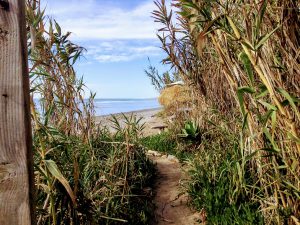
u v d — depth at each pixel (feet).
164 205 10.85
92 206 7.34
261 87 5.67
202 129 15.47
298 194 5.87
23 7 3.31
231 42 6.98
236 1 6.55
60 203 6.44
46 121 5.84
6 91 3.18
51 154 6.36
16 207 3.19
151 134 24.88
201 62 13.67
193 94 15.31
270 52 6.10
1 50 3.17
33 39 4.46
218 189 9.29
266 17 6.09
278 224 6.36
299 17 5.88
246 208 7.91
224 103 11.66
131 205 9.52
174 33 13.16
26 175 3.23
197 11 6.65
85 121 11.71
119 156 10.52
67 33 10.19
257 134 6.73
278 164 6.87
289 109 5.96
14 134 3.20
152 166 14.10
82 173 7.99
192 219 9.65
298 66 5.77
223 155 11.00
